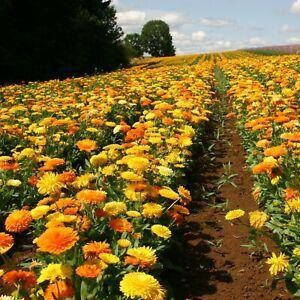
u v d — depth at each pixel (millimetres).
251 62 24422
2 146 7465
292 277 3486
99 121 7516
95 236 3668
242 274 4367
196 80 15148
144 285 2463
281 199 4621
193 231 5391
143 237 3994
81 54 38781
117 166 5195
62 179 3881
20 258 4676
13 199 5684
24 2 34312
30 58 34375
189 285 4234
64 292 2574
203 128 9812
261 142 5938
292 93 8734
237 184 6973
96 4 47469
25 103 12344
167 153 6133
